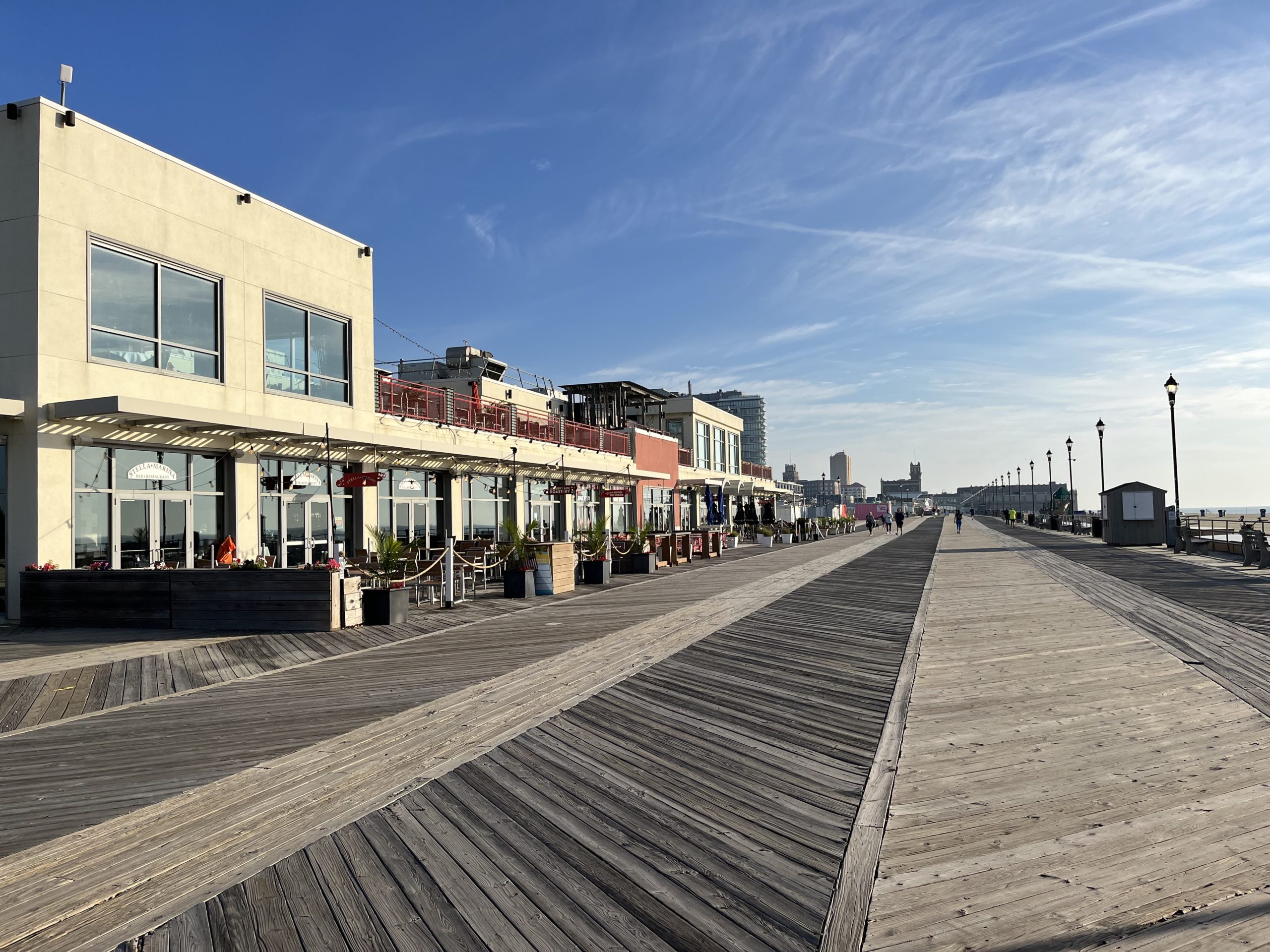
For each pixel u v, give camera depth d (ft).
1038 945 10.59
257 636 35.78
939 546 116.47
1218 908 11.43
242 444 51.80
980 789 16.35
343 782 16.79
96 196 42.98
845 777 17.12
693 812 15.24
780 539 136.98
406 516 68.44
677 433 154.20
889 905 11.69
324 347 60.54
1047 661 28.91
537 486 91.50
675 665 28.55
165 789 16.52
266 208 55.01
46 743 19.93
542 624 38.73
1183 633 34.35
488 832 14.32
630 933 10.98
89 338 42.37
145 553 45.70
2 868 12.98
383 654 31.32
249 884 12.37
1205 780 16.57
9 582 40.27
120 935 10.95
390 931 11.02
